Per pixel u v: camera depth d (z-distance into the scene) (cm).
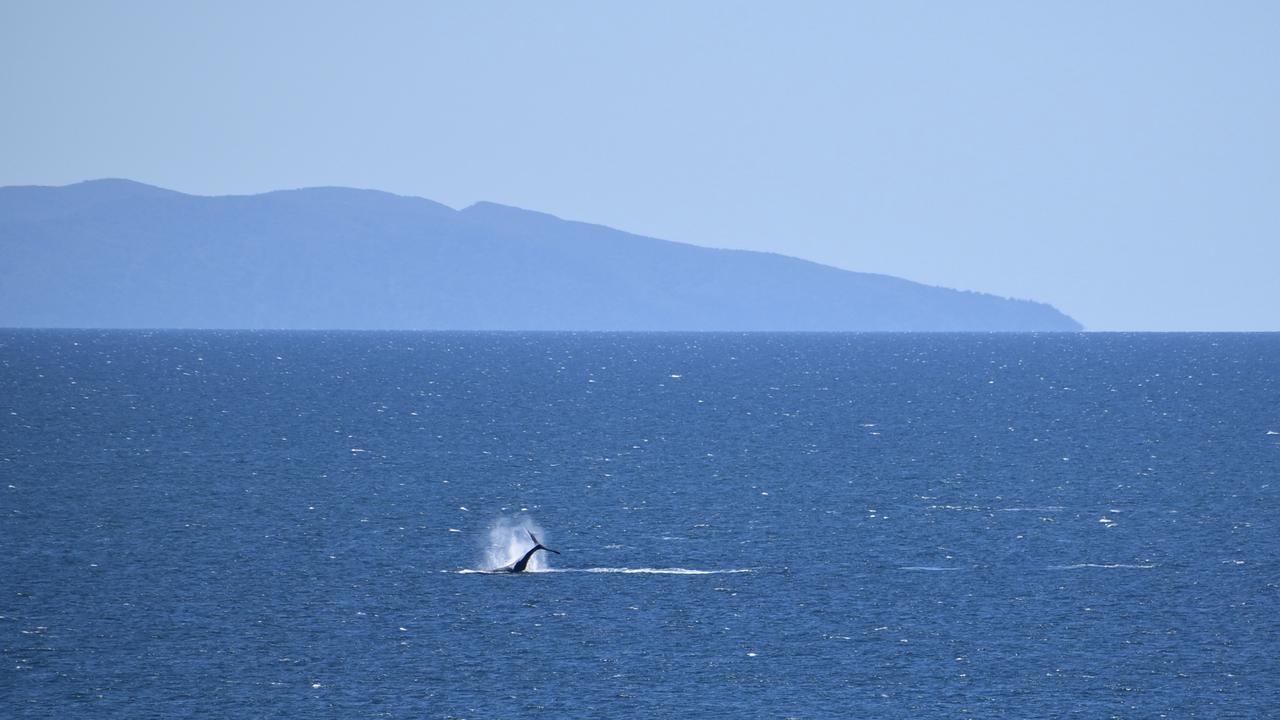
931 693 18338
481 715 17500
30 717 17325
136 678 18725
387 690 18338
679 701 18000
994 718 17488
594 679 18800
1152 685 18650
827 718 17450
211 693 18200
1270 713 17675
